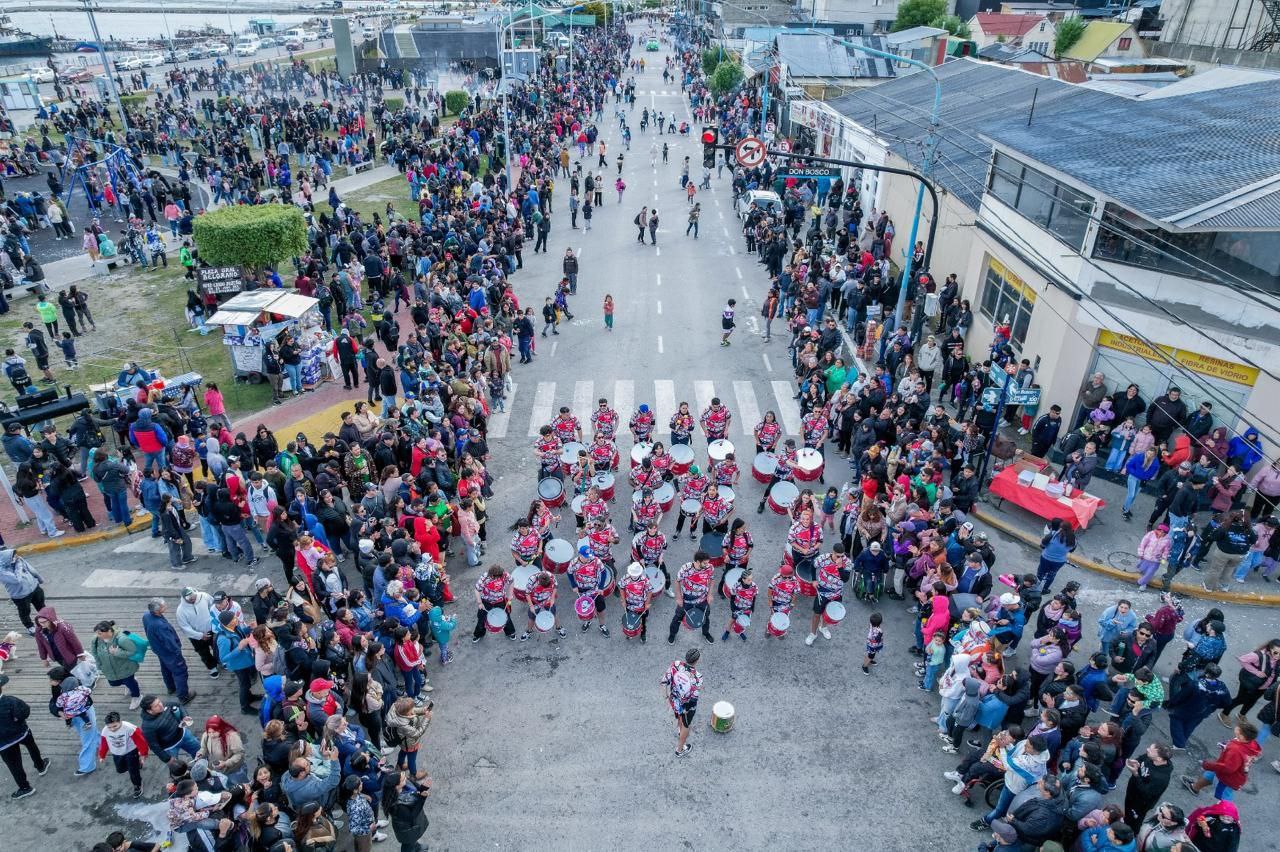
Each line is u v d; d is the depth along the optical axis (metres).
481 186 35.66
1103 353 17.80
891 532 14.33
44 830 10.55
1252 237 15.16
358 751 9.94
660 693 12.70
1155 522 15.77
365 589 13.47
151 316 26.81
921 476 15.13
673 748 11.72
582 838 10.41
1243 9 52.16
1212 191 14.75
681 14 129.88
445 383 19.38
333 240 29.91
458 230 29.62
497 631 13.49
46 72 75.75
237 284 24.23
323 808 9.79
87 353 24.08
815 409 18.16
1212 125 18.27
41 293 24.77
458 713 12.32
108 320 26.45
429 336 21.64
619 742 11.82
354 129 49.97
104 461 15.93
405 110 54.19
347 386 22.19
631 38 127.88
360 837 9.64
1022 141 19.70
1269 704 11.16
